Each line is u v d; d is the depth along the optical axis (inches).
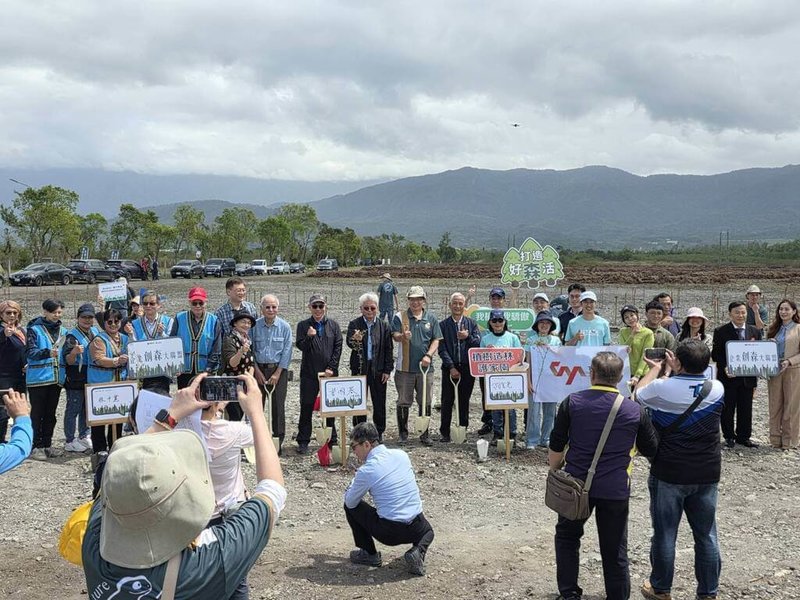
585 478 195.2
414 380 416.5
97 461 181.8
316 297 386.9
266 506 103.7
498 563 246.5
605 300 1485.0
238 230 3779.5
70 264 2107.5
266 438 113.6
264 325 377.7
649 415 206.8
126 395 353.1
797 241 5359.3
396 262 5265.8
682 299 1519.4
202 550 95.0
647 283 2058.3
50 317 380.5
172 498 87.3
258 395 119.5
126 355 375.9
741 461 381.7
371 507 241.1
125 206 3129.9
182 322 368.2
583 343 419.5
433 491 331.0
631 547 261.7
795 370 397.7
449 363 410.9
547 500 200.2
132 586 90.0
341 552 256.4
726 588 225.1
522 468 366.0
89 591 93.4
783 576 233.6
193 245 3550.7
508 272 677.9
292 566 241.4
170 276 2694.4
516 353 406.9
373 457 241.9
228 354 346.9
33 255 2551.7
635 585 228.8
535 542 268.8
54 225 2471.7
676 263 4119.1
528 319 566.6
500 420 416.2
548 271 672.4
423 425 404.2
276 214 4635.8
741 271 2714.1
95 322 393.4
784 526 284.4
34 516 289.9
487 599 217.0
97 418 349.7
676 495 208.8
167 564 90.7
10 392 152.6
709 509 209.5
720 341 412.5
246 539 98.7
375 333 398.3
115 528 89.6
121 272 2255.2
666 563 211.5
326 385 363.9
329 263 3462.1
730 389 405.4
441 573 237.3
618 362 200.4
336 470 359.3
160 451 89.0
